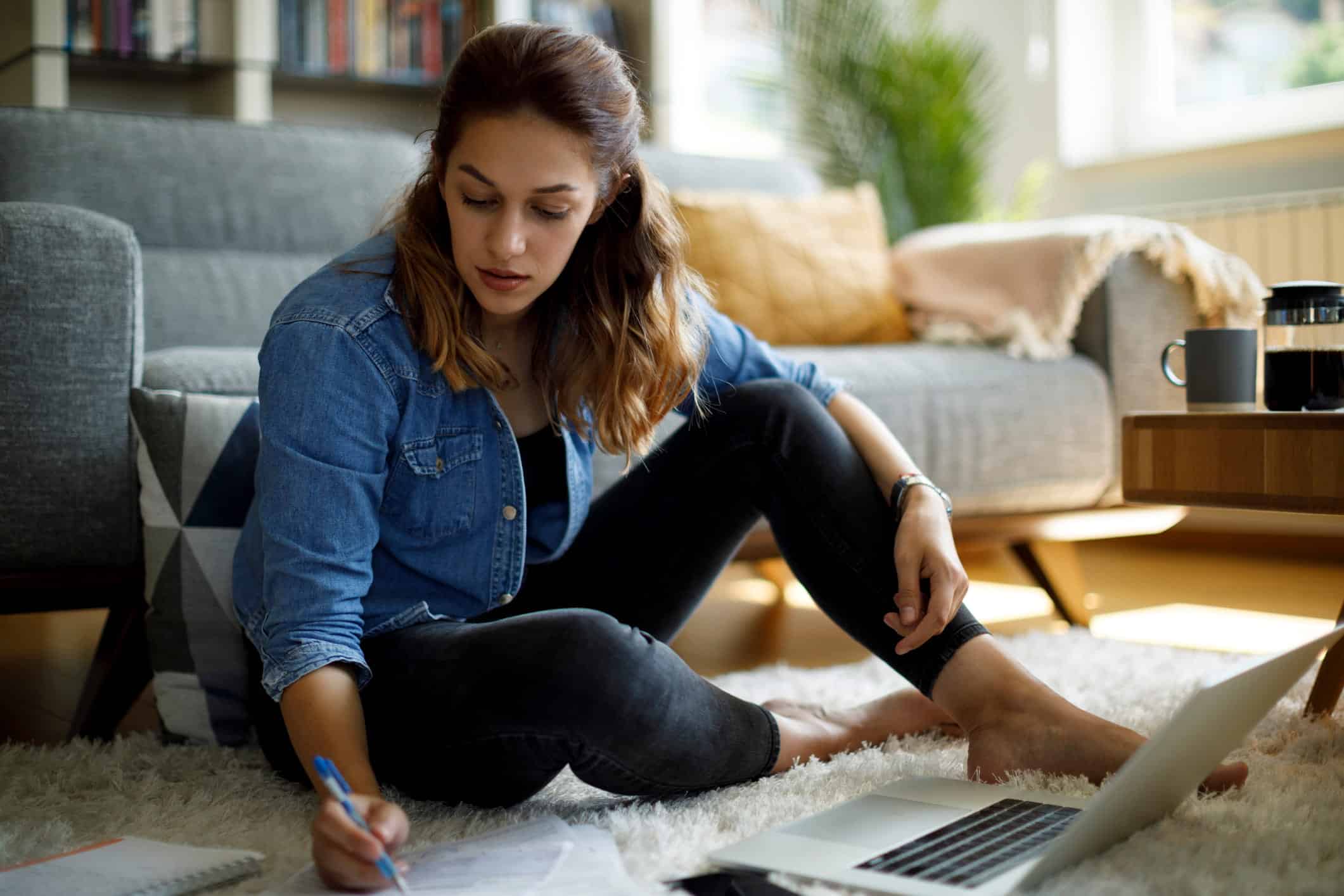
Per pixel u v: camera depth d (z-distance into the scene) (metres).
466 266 1.02
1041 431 2.15
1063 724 1.09
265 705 1.18
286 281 2.33
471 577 1.14
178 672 1.42
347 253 1.13
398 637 1.08
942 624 1.12
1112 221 2.28
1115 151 3.60
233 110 3.23
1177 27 3.48
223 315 2.23
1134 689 1.50
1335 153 2.96
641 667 0.98
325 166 2.47
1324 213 2.87
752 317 2.46
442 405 1.10
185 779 1.24
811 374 1.38
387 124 3.72
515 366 1.18
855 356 2.13
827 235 2.59
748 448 1.23
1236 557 3.01
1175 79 3.49
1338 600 2.35
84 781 1.21
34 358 1.46
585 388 1.18
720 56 4.14
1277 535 3.04
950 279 2.45
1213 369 1.46
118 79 3.35
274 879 0.92
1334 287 1.42
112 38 3.10
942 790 1.05
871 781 1.12
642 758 1.01
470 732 0.99
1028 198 3.45
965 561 3.13
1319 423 1.29
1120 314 2.22
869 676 1.66
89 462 1.49
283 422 1.02
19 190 2.19
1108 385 2.23
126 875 0.88
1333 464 1.28
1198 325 2.27
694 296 1.32
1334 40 3.15
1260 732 1.30
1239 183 3.17
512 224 0.99
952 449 2.08
